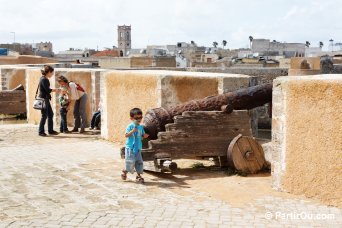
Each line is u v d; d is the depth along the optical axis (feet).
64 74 49.37
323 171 22.43
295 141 23.63
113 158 33.27
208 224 19.48
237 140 28.66
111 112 40.27
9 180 26.94
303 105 23.11
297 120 23.45
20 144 39.27
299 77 23.86
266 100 31.12
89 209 21.50
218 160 30.86
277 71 62.18
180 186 25.76
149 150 28.04
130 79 37.09
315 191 22.86
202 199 23.21
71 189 25.05
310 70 65.57
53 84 50.16
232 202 22.70
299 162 23.49
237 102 30.45
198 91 34.12
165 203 22.49
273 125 24.94
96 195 23.89
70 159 32.99
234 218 20.26
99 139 41.86
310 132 22.89
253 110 34.99
